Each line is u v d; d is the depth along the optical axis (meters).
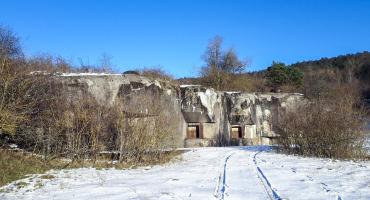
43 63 23.78
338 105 21.58
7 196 9.96
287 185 11.20
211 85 41.50
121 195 9.88
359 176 13.19
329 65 82.75
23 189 10.84
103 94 24.33
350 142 20.41
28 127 16.36
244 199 9.23
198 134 31.61
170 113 28.98
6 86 14.71
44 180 12.22
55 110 16.86
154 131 18.36
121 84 25.44
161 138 18.61
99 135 17.36
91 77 24.23
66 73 24.95
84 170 14.60
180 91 31.08
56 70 24.20
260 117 35.38
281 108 35.44
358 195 9.69
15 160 14.47
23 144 16.92
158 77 30.03
